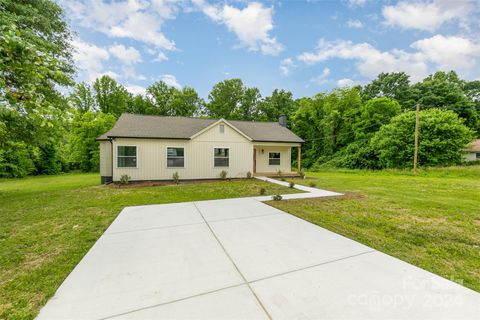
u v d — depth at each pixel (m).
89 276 2.49
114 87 31.47
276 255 3.01
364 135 24.61
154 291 2.19
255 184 10.73
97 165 24.12
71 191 8.77
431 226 4.29
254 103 35.56
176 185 10.43
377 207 5.84
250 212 5.38
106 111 30.98
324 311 1.88
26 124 7.67
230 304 1.98
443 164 18.11
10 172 18.86
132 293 2.16
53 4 7.96
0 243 3.51
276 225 4.36
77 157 23.45
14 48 2.28
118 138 10.62
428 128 18.53
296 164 30.55
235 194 8.01
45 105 2.59
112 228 4.23
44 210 5.66
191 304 1.99
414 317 1.80
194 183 11.22
